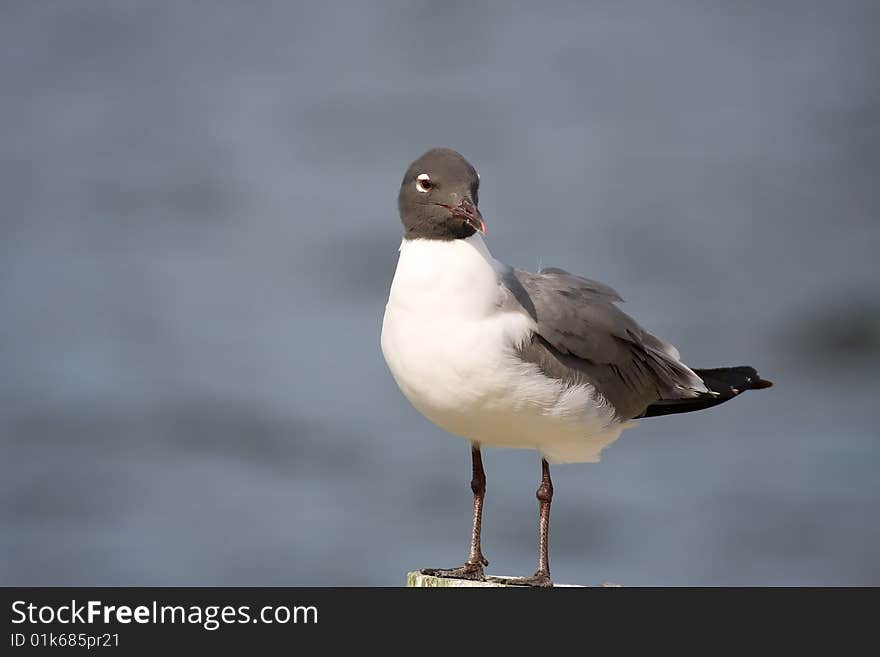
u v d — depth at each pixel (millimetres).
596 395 9531
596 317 9625
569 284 9789
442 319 9023
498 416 9273
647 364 10078
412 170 9234
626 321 9898
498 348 9023
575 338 9438
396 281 9227
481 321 9039
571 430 9477
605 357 9641
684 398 10492
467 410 9250
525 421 9328
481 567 9750
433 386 9172
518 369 9078
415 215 9188
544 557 9672
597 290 9914
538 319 9320
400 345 9180
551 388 9203
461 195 9023
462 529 19062
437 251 9117
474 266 9109
